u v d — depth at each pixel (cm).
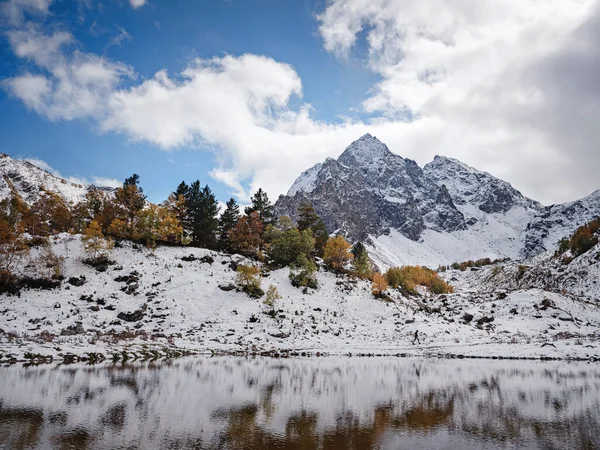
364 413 1855
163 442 1355
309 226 9888
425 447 1369
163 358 3653
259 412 1812
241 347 4584
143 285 6200
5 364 2834
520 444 1416
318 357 4300
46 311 4981
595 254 12244
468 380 2922
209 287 6556
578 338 6275
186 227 8819
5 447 1253
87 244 6675
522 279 14838
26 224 7900
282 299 6725
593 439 1477
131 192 7981
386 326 6397
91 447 1284
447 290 12131
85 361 3197
